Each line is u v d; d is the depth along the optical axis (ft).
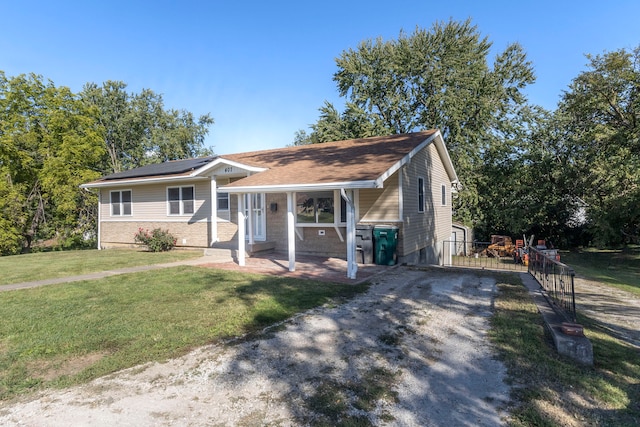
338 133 87.71
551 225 75.82
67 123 74.74
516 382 11.98
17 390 10.99
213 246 43.14
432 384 11.78
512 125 75.61
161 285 25.07
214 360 13.17
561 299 20.38
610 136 52.80
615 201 51.75
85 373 12.09
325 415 9.89
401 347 14.74
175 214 50.42
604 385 11.85
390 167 29.68
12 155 70.64
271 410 10.11
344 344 14.90
